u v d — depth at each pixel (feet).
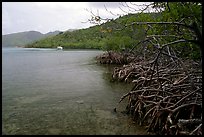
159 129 30.35
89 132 30.73
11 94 53.57
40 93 54.19
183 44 40.73
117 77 73.77
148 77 44.73
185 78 35.94
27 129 32.19
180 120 27.66
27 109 41.45
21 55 215.51
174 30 38.93
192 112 29.48
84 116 37.04
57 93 53.83
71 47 360.07
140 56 90.68
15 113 39.19
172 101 32.60
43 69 101.65
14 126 33.35
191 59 43.91
